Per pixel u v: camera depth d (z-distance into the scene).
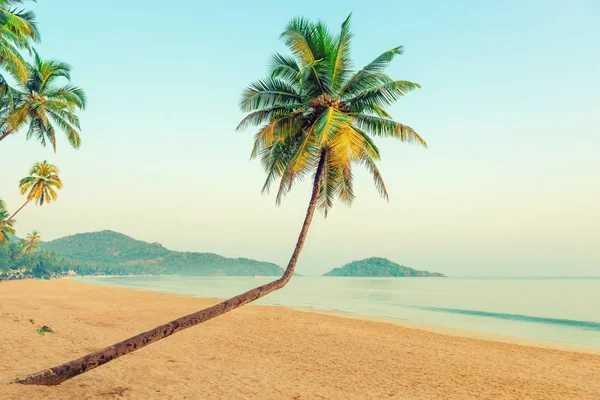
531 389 10.69
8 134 26.23
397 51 11.20
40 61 27.23
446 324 27.16
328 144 10.33
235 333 17.16
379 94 11.52
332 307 39.41
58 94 28.12
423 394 9.57
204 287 95.19
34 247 138.00
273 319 22.89
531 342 19.61
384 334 19.20
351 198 13.80
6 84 23.50
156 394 7.41
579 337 22.55
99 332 14.54
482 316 33.38
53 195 54.41
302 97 11.76
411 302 50.91
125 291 48.41
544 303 51.12
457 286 134.25
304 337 17.11
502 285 150.12
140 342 6.85
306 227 9.99
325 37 11.37
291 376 10.27
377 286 134.25
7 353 9.11
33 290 41.88
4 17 18.27
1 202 75.81
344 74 11.70
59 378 6.44
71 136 29.52
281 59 11.77
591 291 90.62
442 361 13.69
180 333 16.34
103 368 8.96
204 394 7.86
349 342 16.44
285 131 11.40
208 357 11.79
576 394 10.38
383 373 11.49
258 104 11.85
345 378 10.58
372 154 13.21
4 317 15.34
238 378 9.51
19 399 5.53
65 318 18.12
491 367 13.16
